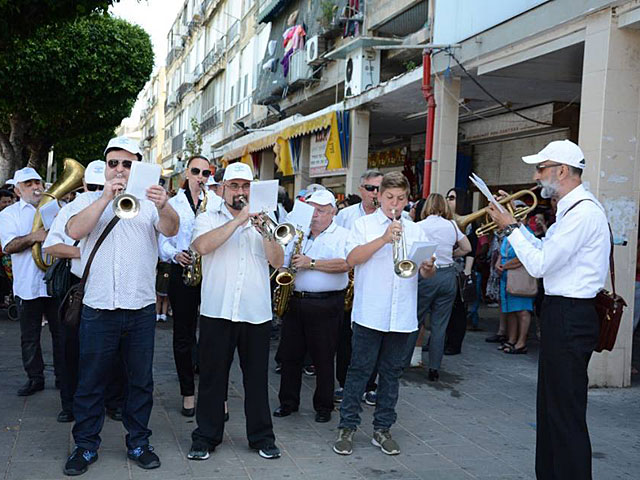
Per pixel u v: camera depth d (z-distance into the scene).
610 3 6.42
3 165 20.56
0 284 10.09
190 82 39.81
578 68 8.62
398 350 4.86
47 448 4.73
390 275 4.77
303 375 7.16
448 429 5.53
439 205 6.86
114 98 20.05
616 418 5.91
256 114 25.02
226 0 32.06
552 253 3.79
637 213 6.67
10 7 8.16
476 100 11.62
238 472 4.43
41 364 6.11
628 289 6.74
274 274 5.29
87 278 4.39
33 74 17.42
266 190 4.30
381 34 15.20
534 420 5.85
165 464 4.52
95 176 4.75
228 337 4.61
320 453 4.86
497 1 8.53
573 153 3.90
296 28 18.72
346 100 12.84
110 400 5.44
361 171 12.79
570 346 3.79
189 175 5.70
